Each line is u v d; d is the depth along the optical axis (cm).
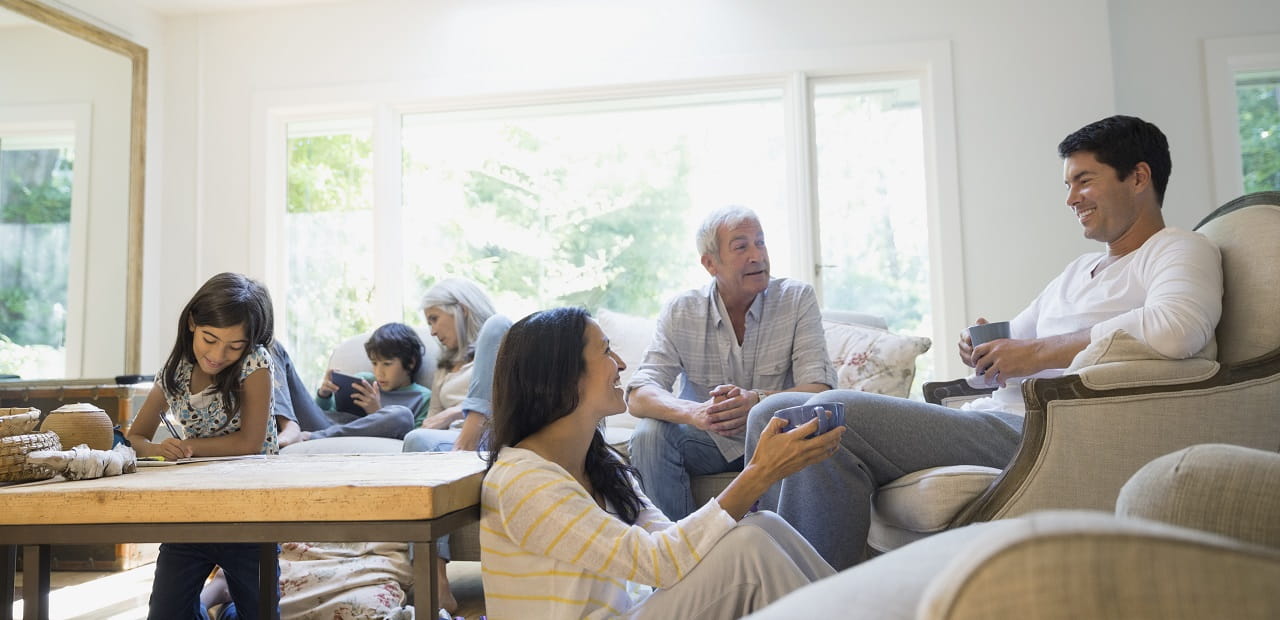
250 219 441
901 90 404
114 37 421
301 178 449
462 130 434
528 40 423
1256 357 158
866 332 300
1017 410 195
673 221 413
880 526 188
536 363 139
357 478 128
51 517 127
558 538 125
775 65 402
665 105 417
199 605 196
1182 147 389
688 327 250
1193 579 58
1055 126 383
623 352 338
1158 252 181
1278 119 389
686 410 226
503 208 429
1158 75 392
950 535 98
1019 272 383
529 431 141
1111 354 159
